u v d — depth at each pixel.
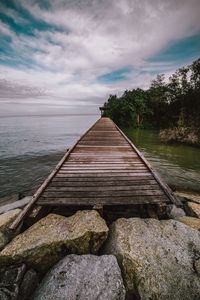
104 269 2.54
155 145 18.39
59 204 3.81
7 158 14.48
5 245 3.12
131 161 6.49
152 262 2.67
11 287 2.38
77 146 9.05
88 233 3.03
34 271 2.75
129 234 3.12
